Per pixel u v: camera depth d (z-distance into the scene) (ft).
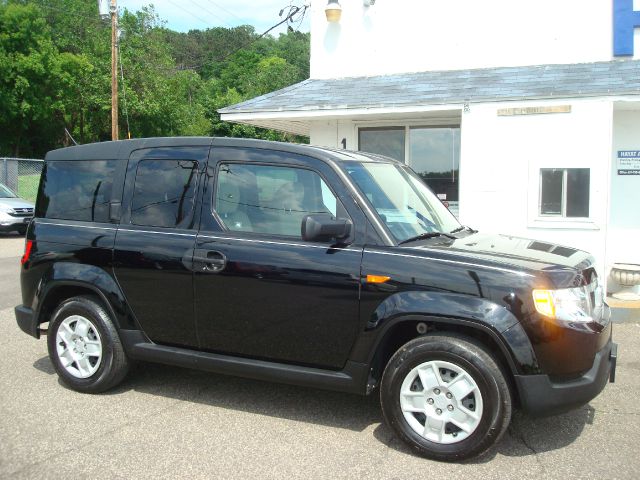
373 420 14.19
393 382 12.35
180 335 14.49
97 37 128.36
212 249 13.91
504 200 26.76
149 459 12.10
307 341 13.14
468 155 27.09
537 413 11.61
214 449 12.58
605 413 14.61
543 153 25.99
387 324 12.26
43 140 136.98
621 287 25.75
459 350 11.78
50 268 15.75
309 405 15.11
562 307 11.75
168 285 14.38
